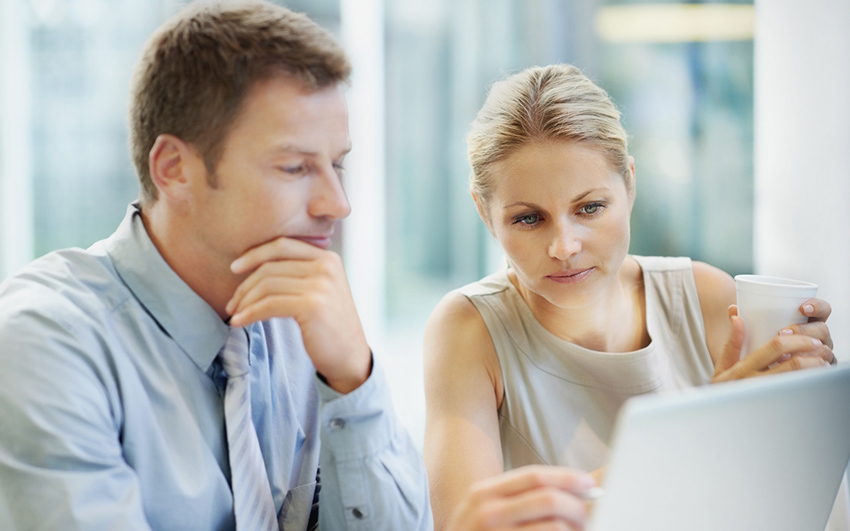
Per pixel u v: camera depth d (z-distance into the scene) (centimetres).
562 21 360
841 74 232
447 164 374
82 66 343
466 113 370
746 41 348
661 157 357
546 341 131
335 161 101
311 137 96
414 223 377
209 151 95
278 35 94
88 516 86
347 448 103
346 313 100
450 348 131
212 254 101
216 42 93
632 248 362
